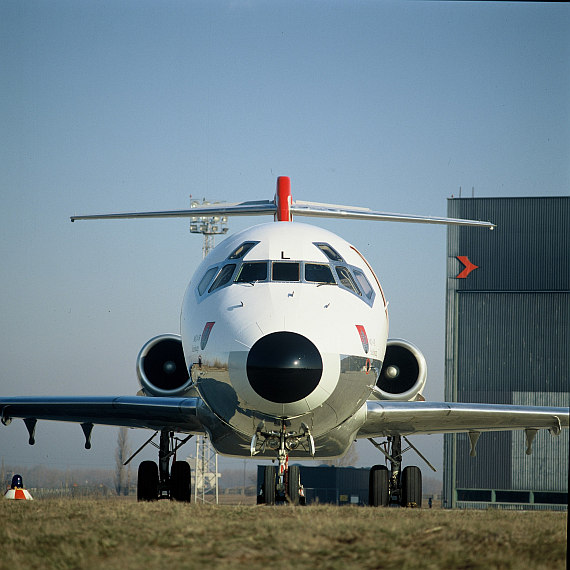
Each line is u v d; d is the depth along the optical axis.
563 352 169.75
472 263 172.88
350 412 46.94
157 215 64.38
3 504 37.75
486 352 171.62
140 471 58.91
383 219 62.91
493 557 23.62
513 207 172.75
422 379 59.84
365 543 25.62
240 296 45.94
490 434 166.00
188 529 28.06
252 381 42.16
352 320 46.03
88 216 64.75
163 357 61.16
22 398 56.94
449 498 165.50
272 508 36.69
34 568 23.20
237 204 66.44
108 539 26.66
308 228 52.41
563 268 171.00
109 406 55.09
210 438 53.50
